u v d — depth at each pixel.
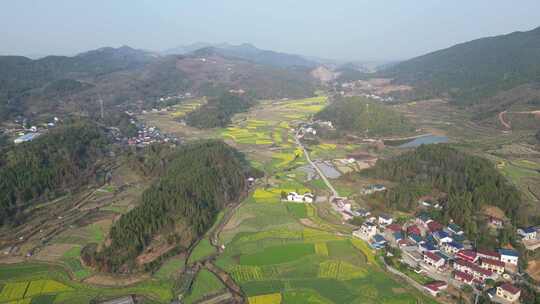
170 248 101.19
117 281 88.56
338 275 89.12
